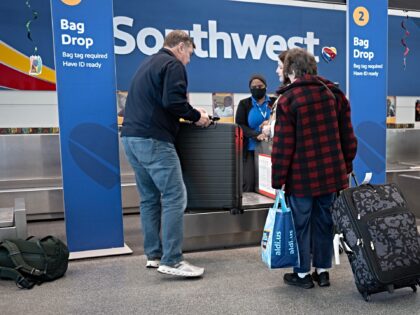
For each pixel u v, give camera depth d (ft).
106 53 9.89
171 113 8.13
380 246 6.68
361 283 6.86
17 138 14.92
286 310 6.72
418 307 6.78
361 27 12.21
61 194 14.42
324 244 7.63
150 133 7.94
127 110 8.42
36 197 14.12
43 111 15.16
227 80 17.35
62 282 8.18
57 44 9.50
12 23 14.35
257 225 10.36
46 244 8.39
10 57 14.49
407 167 17.31
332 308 6.78
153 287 7.83
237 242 10.51
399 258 6.68
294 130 7.06
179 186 8.20
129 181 15.79
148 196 8.89
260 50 17.75
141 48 16.01
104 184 10.09
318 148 7.06
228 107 17.46
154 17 16.07
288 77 7.56
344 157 7.57
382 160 12.87
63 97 9.64
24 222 8.99
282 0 17.89
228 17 17.11
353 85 12.34
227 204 9.49
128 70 15.89
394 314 6.53
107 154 10.05
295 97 6.97
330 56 19.04
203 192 9.52
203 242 10.18
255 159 11.73
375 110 12.62
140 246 10.86
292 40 18.28
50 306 7.02
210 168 9.45
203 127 9.36
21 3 14.38
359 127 12.52
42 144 15.23
